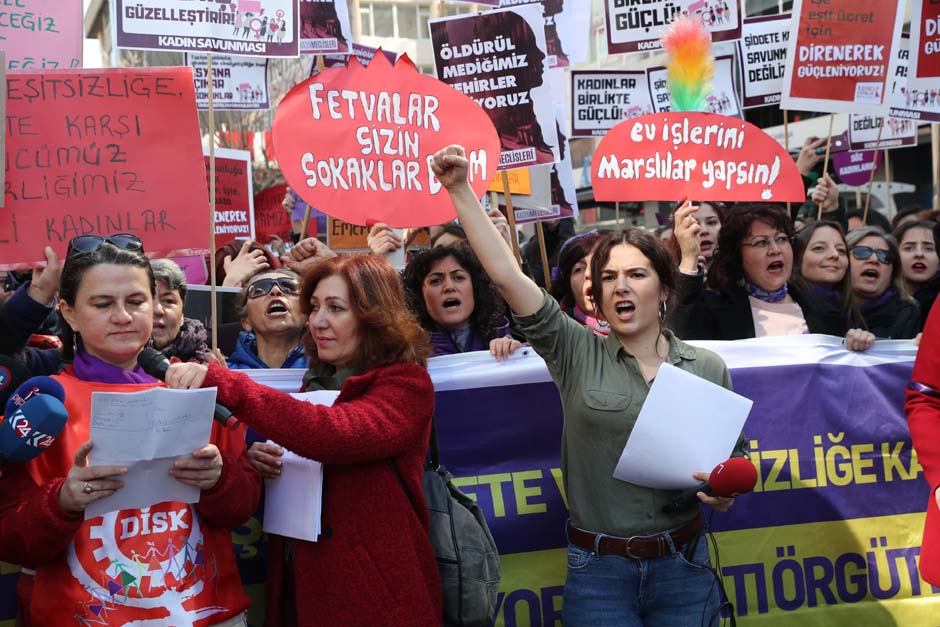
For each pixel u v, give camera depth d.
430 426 3.01
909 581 4.18
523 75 4.69
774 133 20.30
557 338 3.28
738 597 4.00
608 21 6.75
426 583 2.87
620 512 3.18
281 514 2.90
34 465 2.52
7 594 3.17
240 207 7.12
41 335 3.88
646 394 3.21
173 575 2.58
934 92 7.39
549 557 3.85
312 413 2.70
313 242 4.78
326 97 3.86
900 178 18.22
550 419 3.88
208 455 2.51
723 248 4.75
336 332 2.97
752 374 4.09
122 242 2.65
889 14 5.69
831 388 4.15
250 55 4.16
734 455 3.35
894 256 5.79
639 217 16.56
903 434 4.20
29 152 3.38
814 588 4.08
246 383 2.67
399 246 4.46
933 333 3.31
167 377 2.61
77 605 2.51
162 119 3.50
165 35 4.04
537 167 5.41
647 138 4.59
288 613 2.97
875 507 4.16
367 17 25.17
